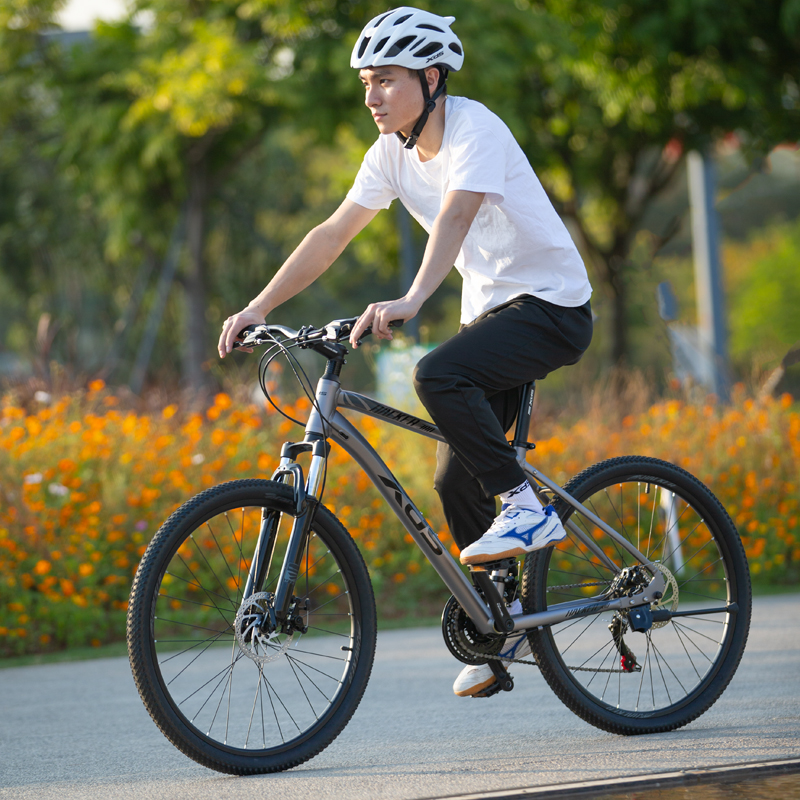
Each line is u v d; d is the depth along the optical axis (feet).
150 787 25.29
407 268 130.31
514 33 120.67
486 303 27.81
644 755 26.68
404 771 25.95
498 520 27.22
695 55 131.23
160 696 24.95
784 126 136.26
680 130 141.69
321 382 26.89
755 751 26.66
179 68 119.75
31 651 51.26
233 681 39.29
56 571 54.13
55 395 70.59
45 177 162.61
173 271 140.15
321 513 26.96
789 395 76.48
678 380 79.20
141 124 130.00
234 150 145.07
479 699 34.91
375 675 40.14
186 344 141.79
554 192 158.40
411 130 26.73
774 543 65.00
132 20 135.03
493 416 26.35
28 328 173.78
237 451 62.49
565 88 136.87
